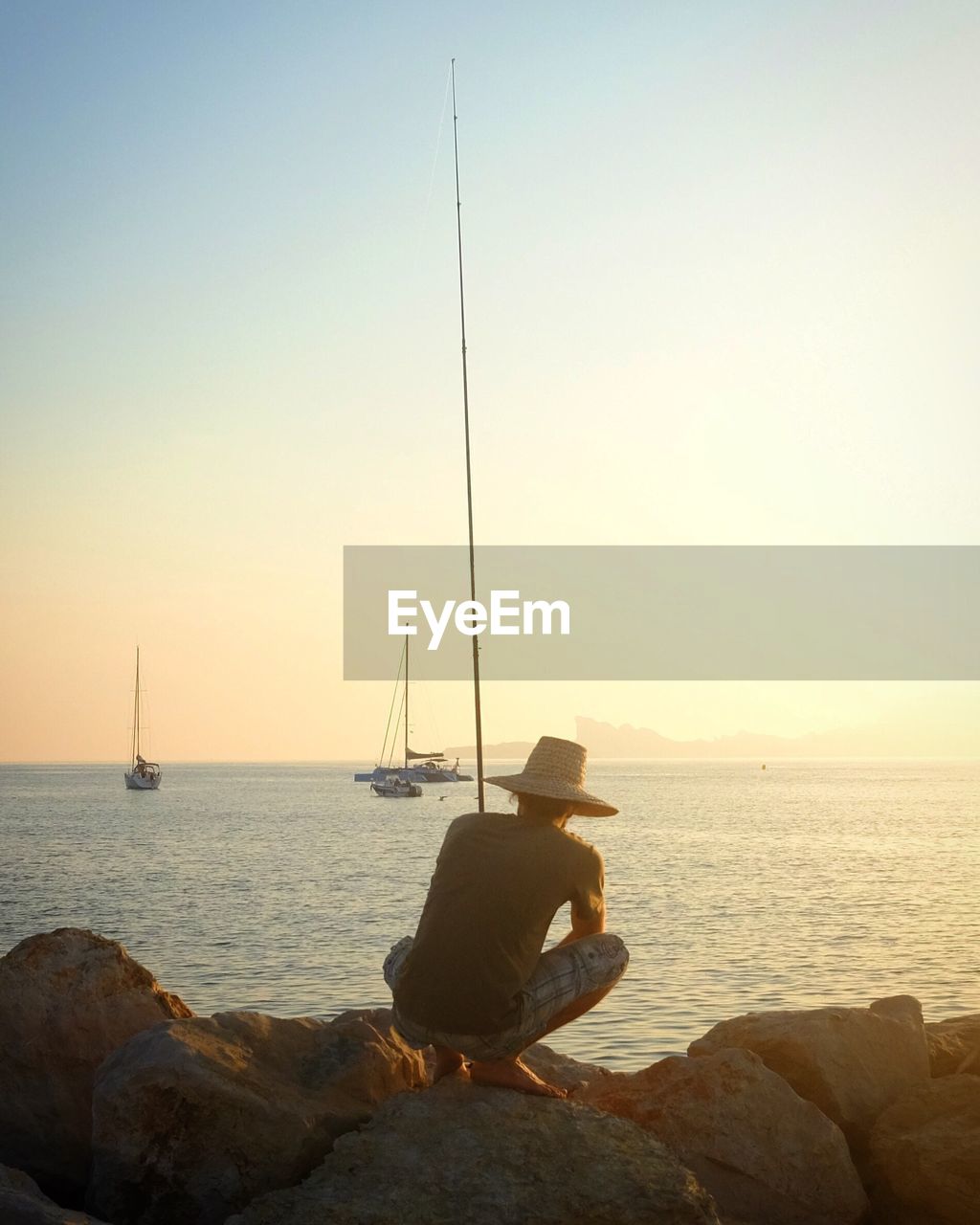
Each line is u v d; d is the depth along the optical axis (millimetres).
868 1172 5355
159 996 5941
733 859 52719
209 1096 4730
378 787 135375
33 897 37719
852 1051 5742
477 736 7160
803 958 23875
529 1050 7031
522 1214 4211
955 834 71500
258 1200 4328
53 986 5680
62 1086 5504
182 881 43031
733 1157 5098
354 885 41562
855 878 43688
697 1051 5977
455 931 4777
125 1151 4691
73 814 98812
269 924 30438
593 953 4980
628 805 115812
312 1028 5539
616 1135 4621
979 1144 5062
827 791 160375
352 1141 4570
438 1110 4695
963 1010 18031
